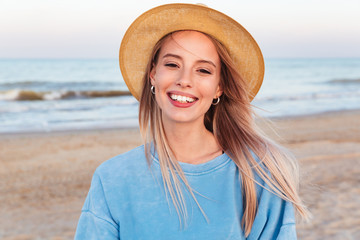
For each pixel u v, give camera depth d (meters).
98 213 1.66
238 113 1.89
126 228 1.66
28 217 6.27
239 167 1.72
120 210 1.66
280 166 1.78
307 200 6.47
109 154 9.91
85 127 13.59
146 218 1.64
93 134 12.34
